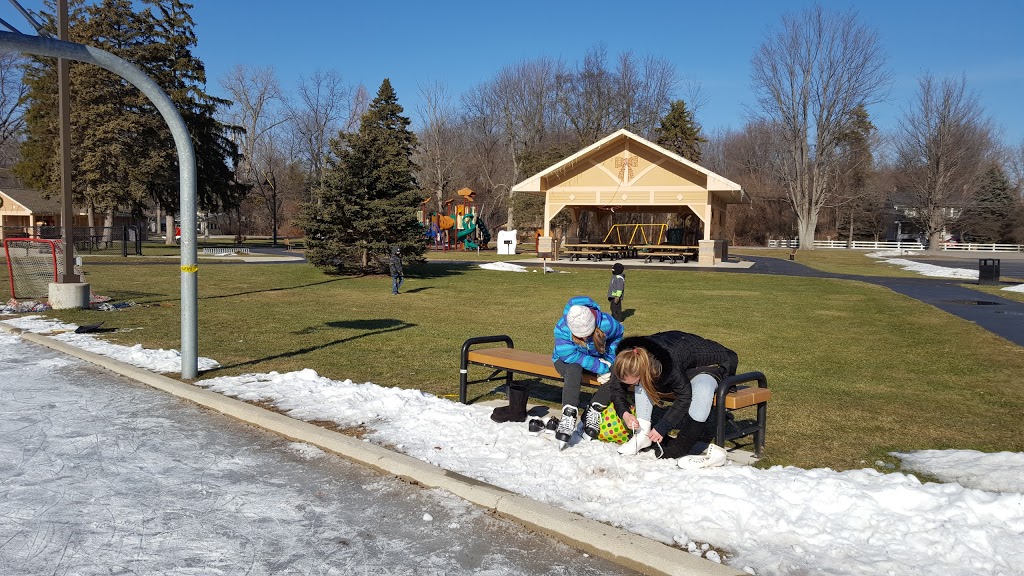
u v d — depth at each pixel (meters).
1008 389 7.91
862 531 3.66
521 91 68.69
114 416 6.11
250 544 3.70
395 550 3.67
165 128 44.78
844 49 61.44
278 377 7.43
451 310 15.57
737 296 20.05
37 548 3.58
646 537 3.64
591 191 38.25
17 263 16.30
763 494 4.02
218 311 14.36
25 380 7.44
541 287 22.28
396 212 24.55
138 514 4.05
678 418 4.56
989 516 3.75
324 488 4.53
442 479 4.50
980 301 18.77
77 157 43.03
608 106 67.38
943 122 63.78
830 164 64.81
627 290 21.89
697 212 36.56
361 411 6.07
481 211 67.31
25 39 6.33
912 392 7.71
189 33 48.06
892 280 26.88
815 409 6.81
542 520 3.90
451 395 7.04
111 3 43.88
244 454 5.17
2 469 4.73
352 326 12.48
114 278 22.08
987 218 74.88
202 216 87.06
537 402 6.86
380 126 50.94
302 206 24.89
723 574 3.26
